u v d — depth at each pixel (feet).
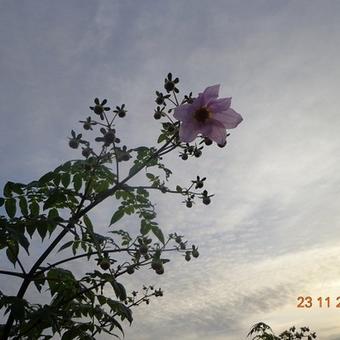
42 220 2.71
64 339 2.72
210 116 2.68
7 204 2.89
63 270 2.98
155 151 3.04
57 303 2.96
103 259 2.91
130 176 2.93
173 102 2.81
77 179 2.94
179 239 3.44
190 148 2.94
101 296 3.06
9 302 2.44
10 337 2.75
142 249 3.04
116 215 3.24
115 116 2.86
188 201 3.18
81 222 2.90
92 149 2.91
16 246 2.72
